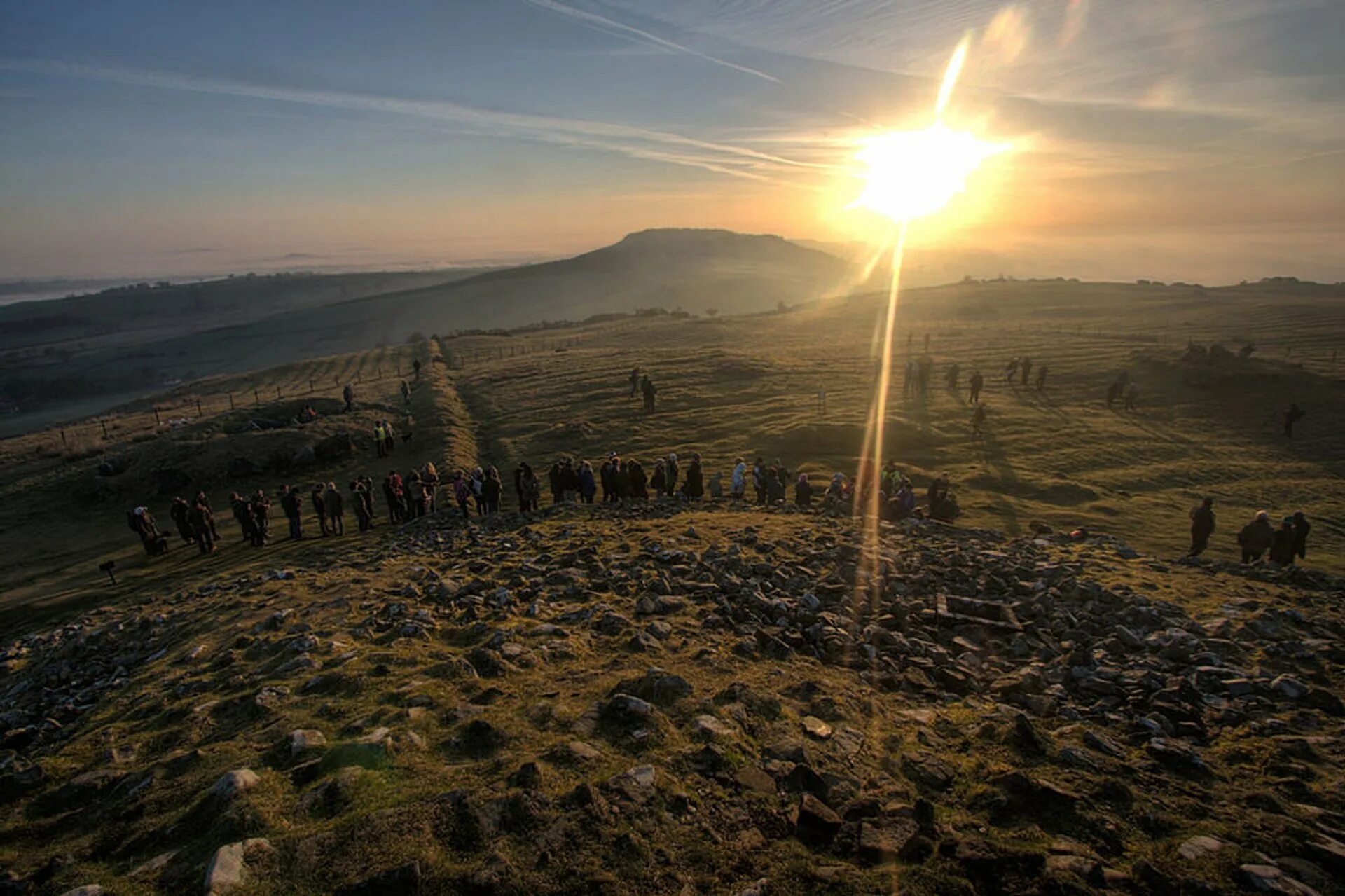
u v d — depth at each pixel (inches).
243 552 1059.9
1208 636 493.4
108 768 319.9
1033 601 557.0
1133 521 1082.7
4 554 1189.7
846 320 4138.8
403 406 2149.4
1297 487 1272.1
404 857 227.5
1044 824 270.4
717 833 252.1
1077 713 378.6
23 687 585.0
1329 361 2297.0
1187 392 1980.8
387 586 634.2
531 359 3068.4
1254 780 311.6
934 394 2017.7
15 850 264.4
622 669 398.3
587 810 253.0
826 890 225.9
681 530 792.9
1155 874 234.7
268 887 215.5
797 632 477.4
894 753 323.6
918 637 482.3
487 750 301.9
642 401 2033.7
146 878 228.2
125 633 673.6
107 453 1742.1
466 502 1079.0
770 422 1724.9
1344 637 503.2
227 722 358.6
